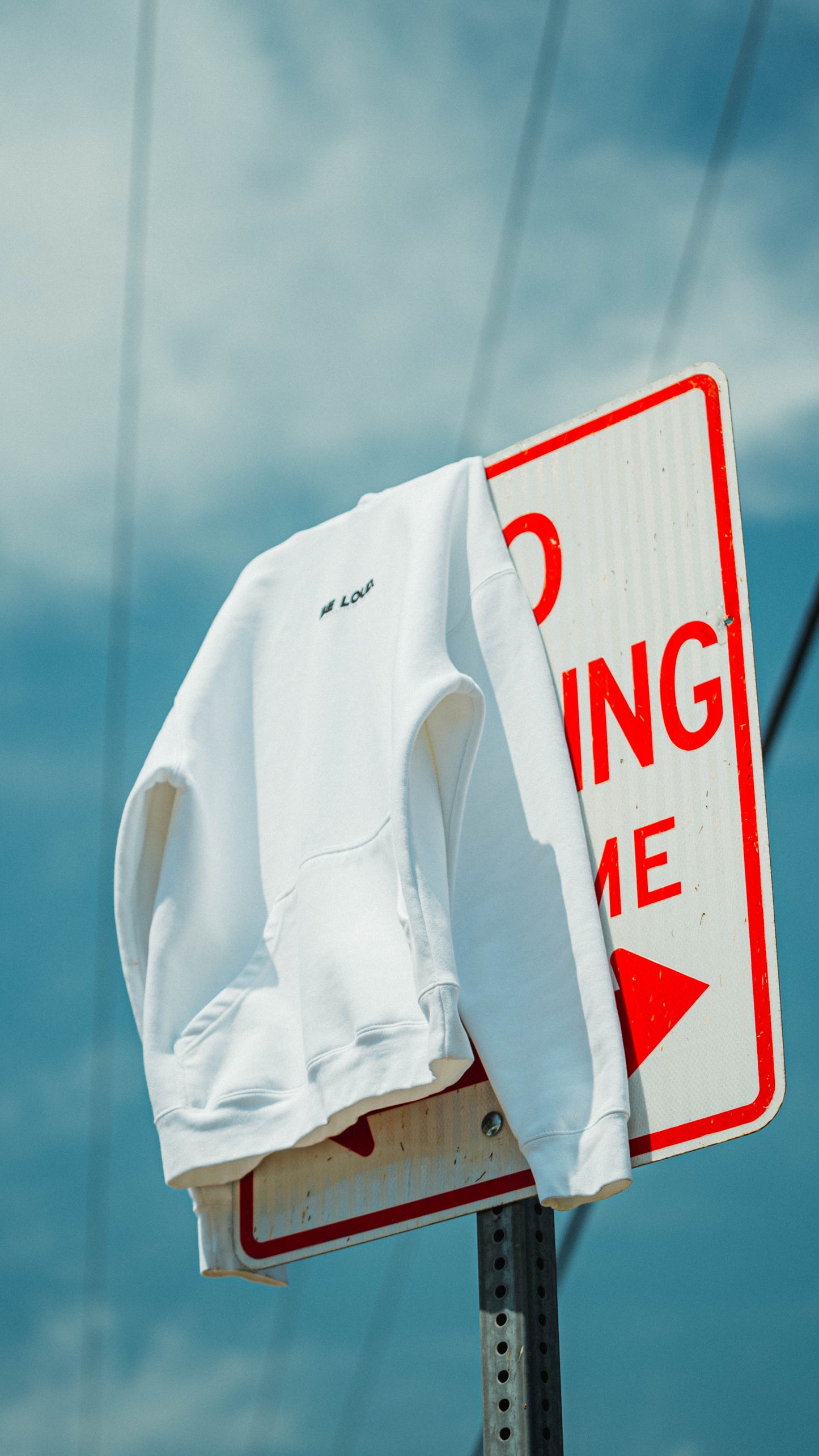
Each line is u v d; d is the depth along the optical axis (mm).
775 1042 1814
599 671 2135
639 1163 1844
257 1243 2146
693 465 2164
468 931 2062
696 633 2068
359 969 2027
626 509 2207
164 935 2229
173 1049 2186
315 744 2291
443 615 2176
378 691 2258
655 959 1935
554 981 1965
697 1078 1847
